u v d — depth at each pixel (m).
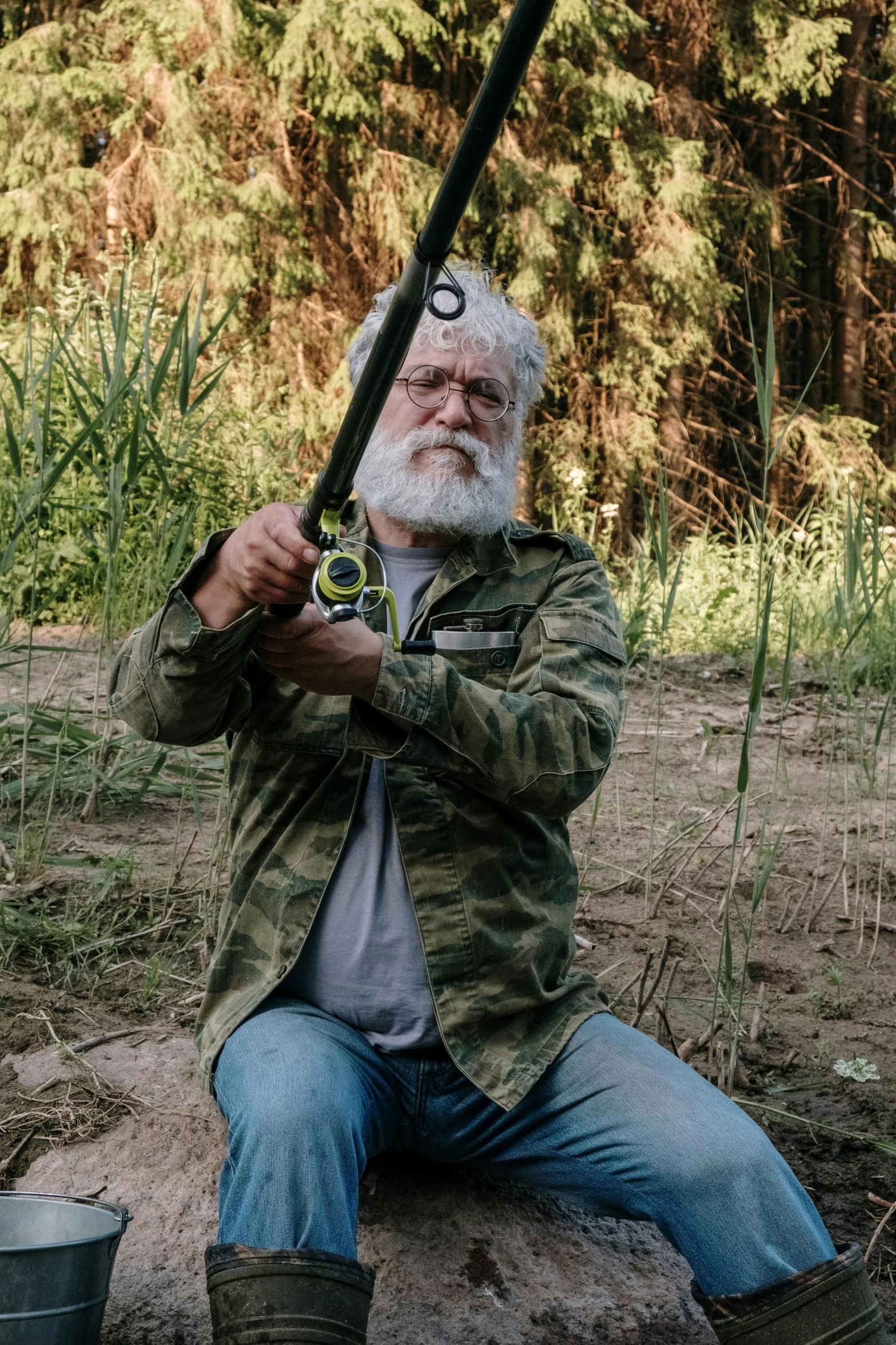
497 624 2.00
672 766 5.11
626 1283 2.00
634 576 7.15
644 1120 1.71
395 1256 1.96
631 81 14.91
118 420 3.82
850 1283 1.57
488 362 2.01
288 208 13.34
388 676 1.71
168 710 1.77
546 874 1.95
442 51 15.35
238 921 1.94
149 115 13.16
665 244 15.39
